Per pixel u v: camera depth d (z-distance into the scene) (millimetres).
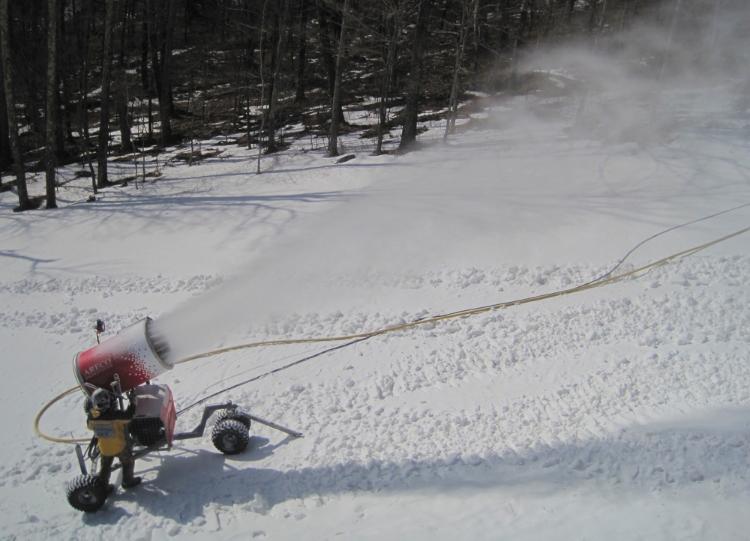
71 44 30734
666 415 5828
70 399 7512
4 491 5816
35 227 16219
